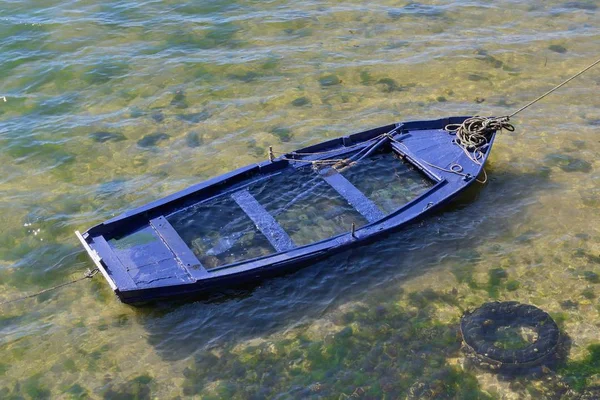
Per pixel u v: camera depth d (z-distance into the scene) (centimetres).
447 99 2258
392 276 1617
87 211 1847
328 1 2867
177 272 1523
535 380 1356
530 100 2241
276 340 1475
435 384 1357
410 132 1900
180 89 2339
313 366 1412
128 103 2278
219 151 2052
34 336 1502
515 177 1920
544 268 1627
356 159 1844
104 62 2475
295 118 2184
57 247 1733
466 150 1812
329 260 1642
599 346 1421
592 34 2597
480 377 1367
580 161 1966
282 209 1709
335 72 2406
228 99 2286
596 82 2316
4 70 2434
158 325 1520
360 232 1619
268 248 1605
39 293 1609
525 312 1482
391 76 2381
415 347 1439
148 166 2005
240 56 2505
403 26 2683
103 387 1389
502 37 2597
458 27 2675
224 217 1678
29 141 2106
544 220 1772
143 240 1605
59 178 1969
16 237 1764
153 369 1424
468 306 1534
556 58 2459
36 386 1396
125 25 2698
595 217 1769
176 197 1688
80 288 1622
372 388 1356
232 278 1526
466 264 1647
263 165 1778
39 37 2609
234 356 1445
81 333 1507
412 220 1659
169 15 2769
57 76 2403
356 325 1499
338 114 2198
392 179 1802
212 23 2711
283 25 2694
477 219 1781
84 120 2198
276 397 1352
